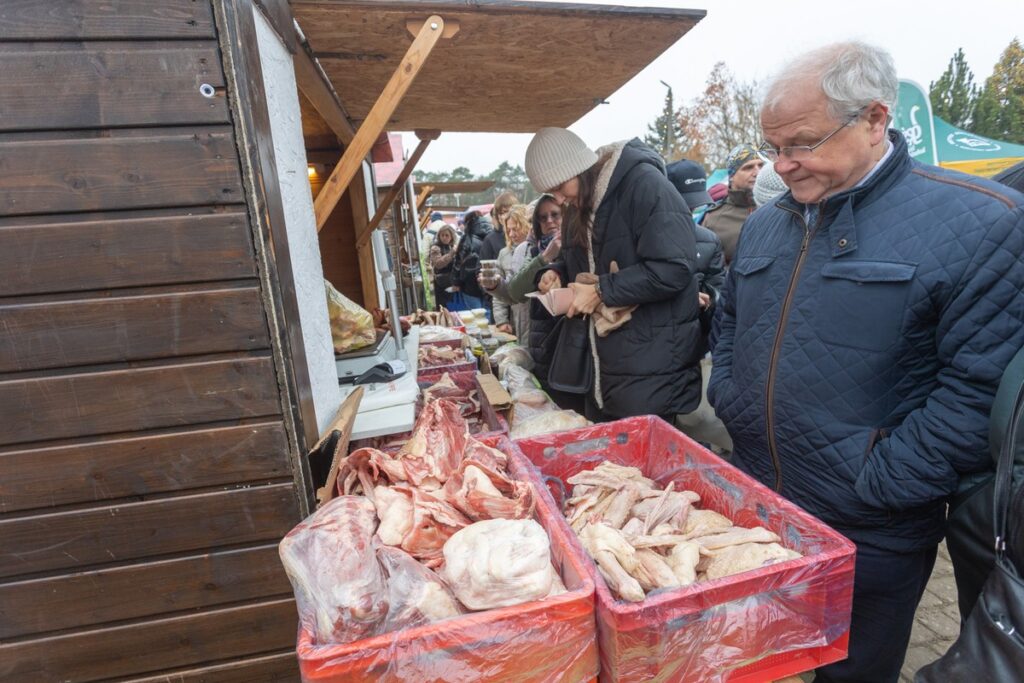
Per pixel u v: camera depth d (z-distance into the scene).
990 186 1.05
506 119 2.59
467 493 1.00
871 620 1.31
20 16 0.89
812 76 1.06
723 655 0.86
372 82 2.01
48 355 0.99
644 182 1.95
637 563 0.93
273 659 1.20
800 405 1.26
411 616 0.77
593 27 1.49
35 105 0.91
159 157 0.95
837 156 1.12
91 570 1.09
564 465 1.53
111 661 1.14
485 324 4.64
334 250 3.16
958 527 1.21
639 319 2.10
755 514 1.14
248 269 1.01
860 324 1.16
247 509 1.11
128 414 1.03
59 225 0.95
